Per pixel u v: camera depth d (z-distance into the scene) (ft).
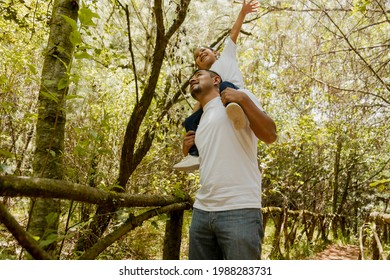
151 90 10.69
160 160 20.39
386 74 17.07
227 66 8.14
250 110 6.09
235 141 6.25
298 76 17.61
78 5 7.50
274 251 20.26
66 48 7.12
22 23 17.87
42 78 6.98
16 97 14.69
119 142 15.96
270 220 36.81
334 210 47.14
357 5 13.03
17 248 9.41
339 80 16.78
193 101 17.72
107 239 6.45
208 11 18.62
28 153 16.02
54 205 6.37
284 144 25.58
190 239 6.64
